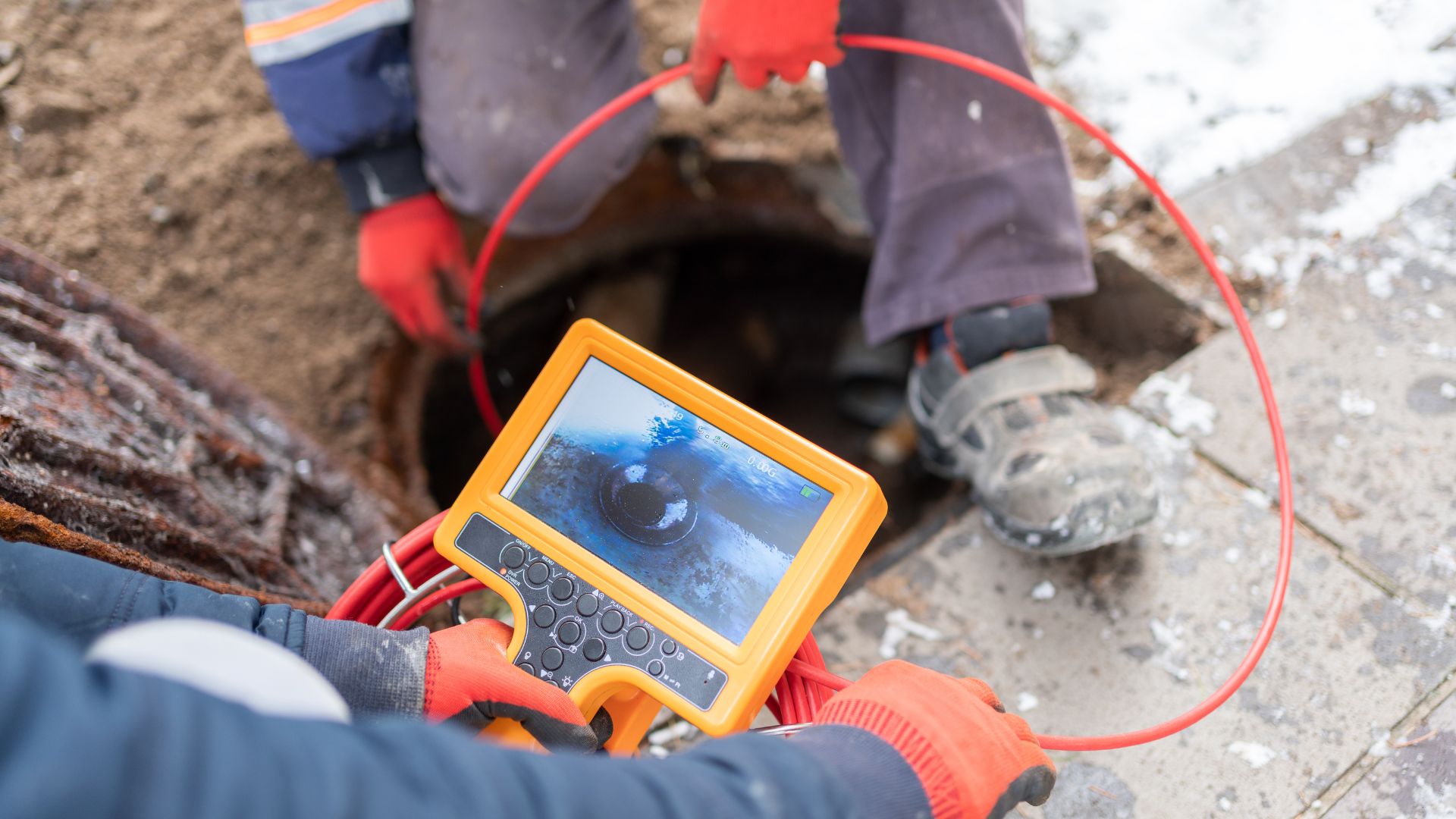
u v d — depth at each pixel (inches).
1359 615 49.6
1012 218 52.1
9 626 16.4
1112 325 68.8
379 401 75.5
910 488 92.4
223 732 17.1
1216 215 66.3
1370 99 68.2
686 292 104.6
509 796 19.4
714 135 85.1
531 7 56.6
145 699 16.7
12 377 43.9
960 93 50.1
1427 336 57.9
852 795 25.6
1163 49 75.4
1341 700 47.3
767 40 44.3
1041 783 33.9
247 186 78.2
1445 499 52.2
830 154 83.5
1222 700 38.9
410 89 56.9
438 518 42.0
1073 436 51.1
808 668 39.2
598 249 92.9
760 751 24.6
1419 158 64.6
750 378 106.0
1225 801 45.3
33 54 81.7
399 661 33.1
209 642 20.7
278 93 54.6
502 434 40.2
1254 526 53.2
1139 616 51.6
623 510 38.5
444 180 63.1
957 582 54.4
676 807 21.6
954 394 55.0
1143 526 52.1
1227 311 62.7
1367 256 61.8
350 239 77.7
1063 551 51.5
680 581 37.1
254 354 73.7
